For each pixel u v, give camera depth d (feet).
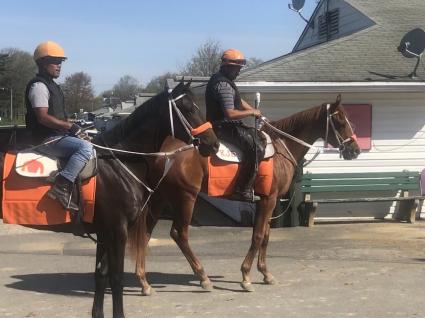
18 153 15.67
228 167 21.33
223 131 21.62
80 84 281.95
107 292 21.01
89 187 15.52
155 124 16.49
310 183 36.27
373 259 26.76
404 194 38.11
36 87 15.35
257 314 18.28
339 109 23.58
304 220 36.35
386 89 36.73
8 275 23.49
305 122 23.25
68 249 29.43
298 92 36.32
